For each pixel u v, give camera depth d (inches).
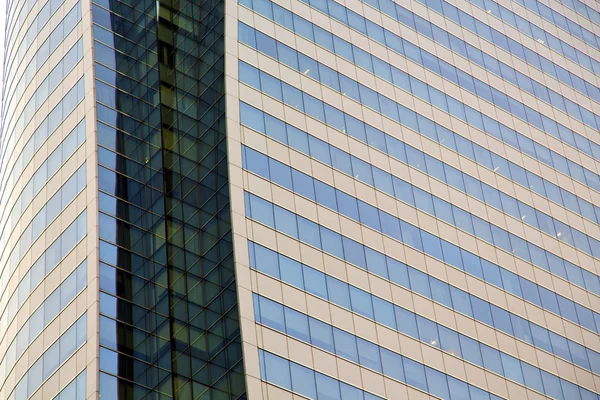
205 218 3341.5
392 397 3206.2
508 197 4229.8
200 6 3848.4
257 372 2913.4
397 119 4001.0
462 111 4333.2
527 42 4995.1
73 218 3555.6
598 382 3961.6
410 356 3356.3
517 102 4660.4
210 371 3038.9
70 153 3725.4
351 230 3489.2
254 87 3560.5
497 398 3535.9
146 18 4028.1
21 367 3474.4
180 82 3759.8
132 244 3481.8
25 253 3730.3
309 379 3019.2
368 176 3703.3
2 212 4101.9
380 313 3368.6
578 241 4387.3
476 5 4869.6
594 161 4827.8
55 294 3469.5
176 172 3572.8
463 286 3740.2
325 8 4060.0
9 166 4138.8
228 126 3388.3
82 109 3762.3
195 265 3294.8
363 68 4020.7
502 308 3818.9
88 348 3198.8
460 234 3890.3
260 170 3366.1
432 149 4055.1
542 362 3801.7
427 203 3853.3
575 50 5270.7
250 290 3065.9
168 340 3245.6
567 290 4148.6
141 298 3380.9
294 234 3299.7
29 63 4244.6
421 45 4384.8
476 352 3587.6
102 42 3902.6
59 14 4168.3
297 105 3651.6
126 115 3772.1
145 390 3196.4
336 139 3688.5
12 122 4239.7
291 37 3823.8
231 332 3016.7
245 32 3681.1
